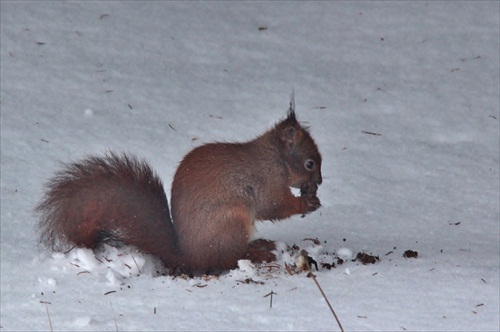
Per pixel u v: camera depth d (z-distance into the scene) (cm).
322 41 1753
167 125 1411
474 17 1842
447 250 995
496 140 1385
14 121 1384
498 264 927
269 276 880
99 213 927
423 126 1431
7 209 1109
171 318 770
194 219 927
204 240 927
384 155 1332
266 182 964
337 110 1480
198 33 1767
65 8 1836
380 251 989
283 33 1781
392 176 1266
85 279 879
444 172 1279
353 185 1230
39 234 1025
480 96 1531
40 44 1677
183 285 858
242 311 784
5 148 1295
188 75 1600
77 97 1490
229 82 1578
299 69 1636
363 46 1733
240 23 1823
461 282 852
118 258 920
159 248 936
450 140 1392
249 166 955
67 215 927
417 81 1591
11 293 848
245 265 900
